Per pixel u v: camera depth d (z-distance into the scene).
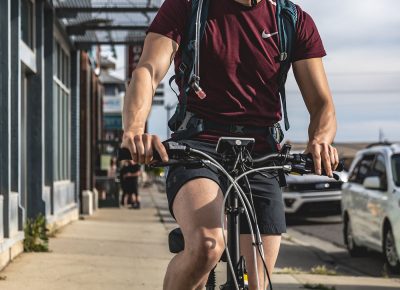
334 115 3.80
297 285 8.46
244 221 3.71
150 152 3.13
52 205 13.33
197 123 3.72
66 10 13.52
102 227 15.36
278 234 3.74
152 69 3.57
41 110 11.98
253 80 3.76
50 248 10.73
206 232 3.20
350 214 12.36
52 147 13.32
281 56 3.81
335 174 3.53
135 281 8.15
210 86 3.73
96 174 25.69
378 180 10.84
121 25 15.19
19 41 9.64
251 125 3.77
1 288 7.27
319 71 3.89
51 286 7.55
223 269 7.94
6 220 8.85
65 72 16.44
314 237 15.66
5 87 8.90
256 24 3.75
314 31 3.93
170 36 3.69
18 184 9.74
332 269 10.78
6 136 8.85
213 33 3.71
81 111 19.66
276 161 3.55
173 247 3.79
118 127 41.19
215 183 3.38
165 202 30.45
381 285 8.77
